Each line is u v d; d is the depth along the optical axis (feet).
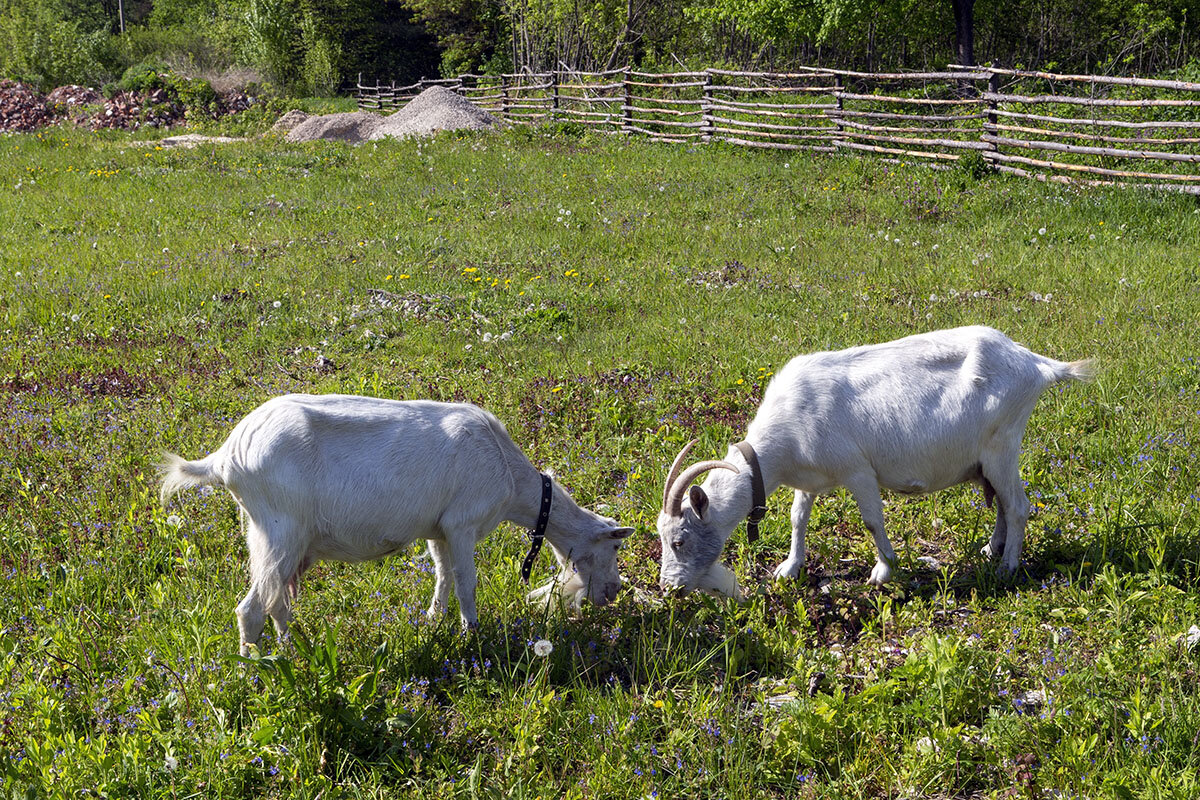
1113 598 13.47
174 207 48.75
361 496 12.87
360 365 26.16
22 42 134.72
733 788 10.73
